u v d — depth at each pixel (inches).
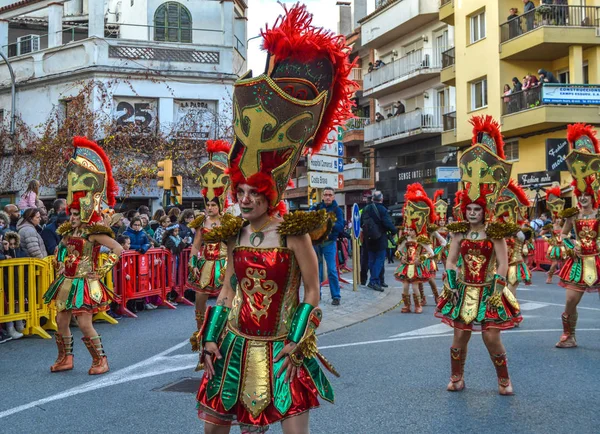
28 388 264.8
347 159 1702.8
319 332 385.1
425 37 1386.6
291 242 142.2
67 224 291.0
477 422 210.7
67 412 229.5
